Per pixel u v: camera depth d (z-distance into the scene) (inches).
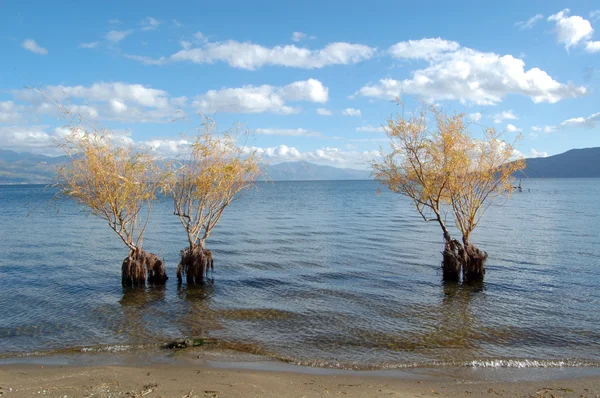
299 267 865.5
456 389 346.9
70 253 1025.5
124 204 686.5
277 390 332.5
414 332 501.4
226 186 746.2
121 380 346.9
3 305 604.4
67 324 526.6
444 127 747.4
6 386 330.3
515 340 476.4
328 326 522.3
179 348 447.8
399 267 867.4
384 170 809.5
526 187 5674.2
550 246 1114.7
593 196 3506.4
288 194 4503.0
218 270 839.1
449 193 768.9
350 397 321.1
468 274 747.4
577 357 427.8
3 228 1533.0
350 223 1673.2
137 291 688.4
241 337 483.8
